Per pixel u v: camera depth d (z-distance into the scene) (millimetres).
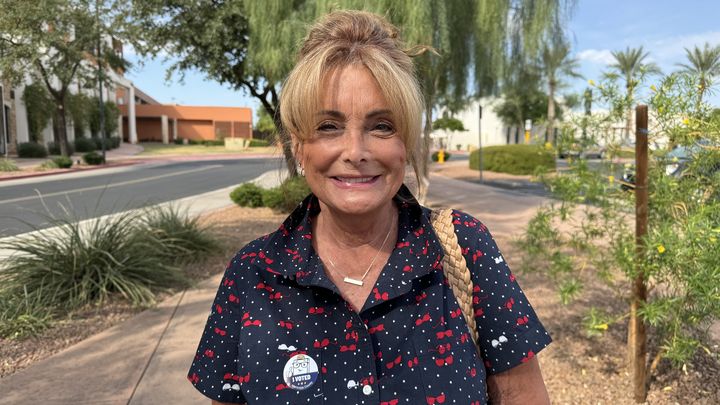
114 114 48188
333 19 1159
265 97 11203
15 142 32062
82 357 3561
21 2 18844
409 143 1127
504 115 44688
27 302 4195
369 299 1107
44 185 16734
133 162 30562
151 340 3854
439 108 10656
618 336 3775
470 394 1098
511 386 1212
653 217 2877
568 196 3064
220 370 1177
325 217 1224
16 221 9617
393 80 1059
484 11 7918
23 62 21516
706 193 2727
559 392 3029
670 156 2799
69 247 4895
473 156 23812
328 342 1099
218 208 11000
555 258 3305
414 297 1135
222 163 30812
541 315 4246
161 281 5109
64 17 19781
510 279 1216
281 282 1147
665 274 2725
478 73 9367
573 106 3893
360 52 1072
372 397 1068
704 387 3006
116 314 4422
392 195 1133
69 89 35250
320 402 1068
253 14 8984
